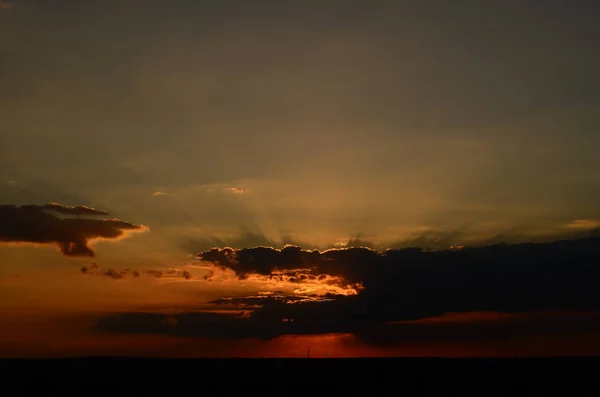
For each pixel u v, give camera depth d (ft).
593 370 306.14
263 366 332.19
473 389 238.89
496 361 354.13
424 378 276.82
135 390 233.35
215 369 314.76
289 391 231.30
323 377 279.69
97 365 335.88
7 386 244.83
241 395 220.43
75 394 224.12
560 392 229.45
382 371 303.68
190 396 217.77
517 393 227.61
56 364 339.36
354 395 222.48
